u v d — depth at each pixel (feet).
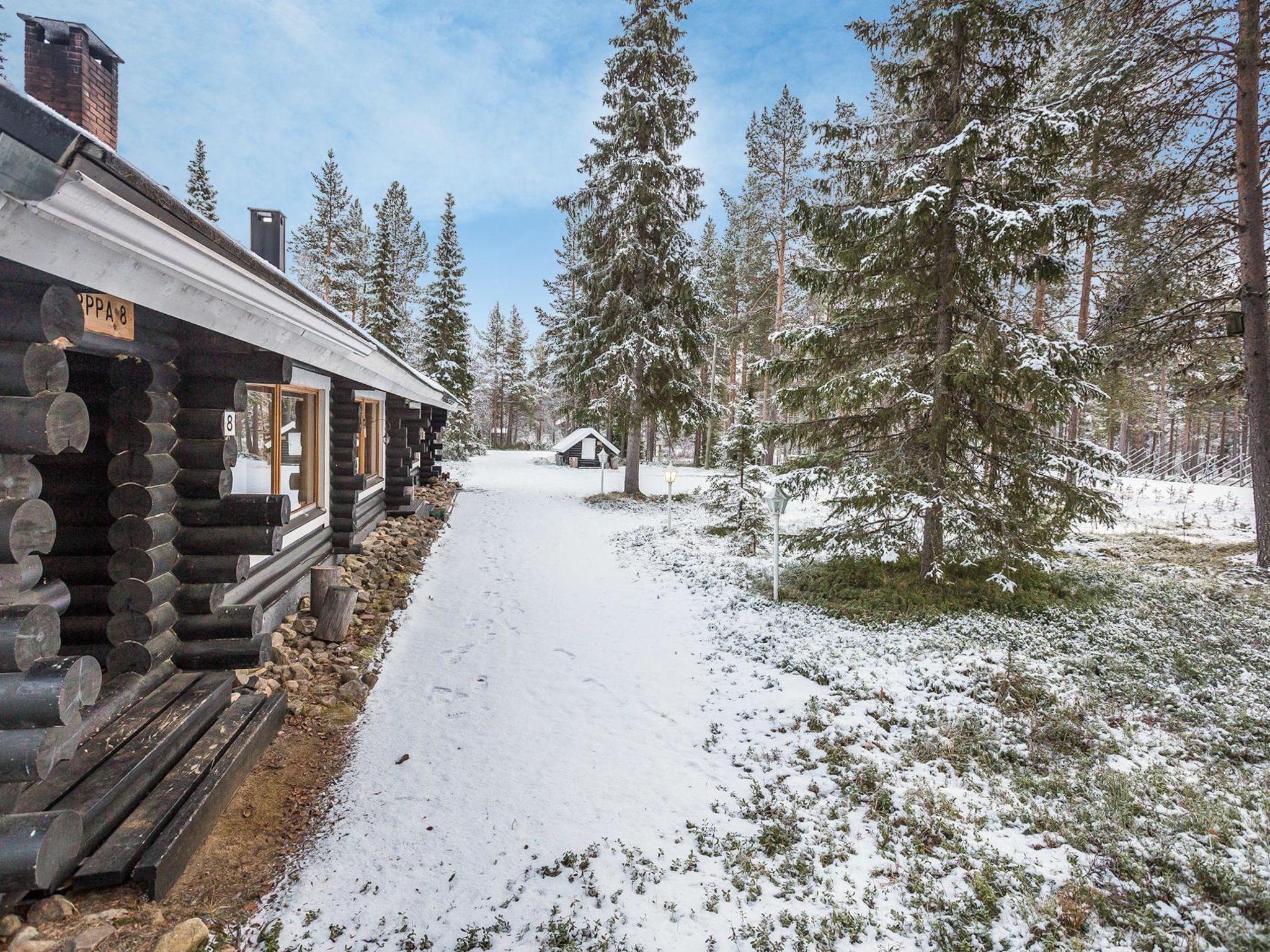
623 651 23.30
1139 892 10.74
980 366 23.79
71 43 16.88
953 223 24.93
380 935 10.07
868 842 12.51
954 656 21.08
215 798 11.91
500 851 12.27
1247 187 32.09
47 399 7.80
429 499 53.42
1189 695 18.39
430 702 18.65
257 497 15.40
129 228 7.65
